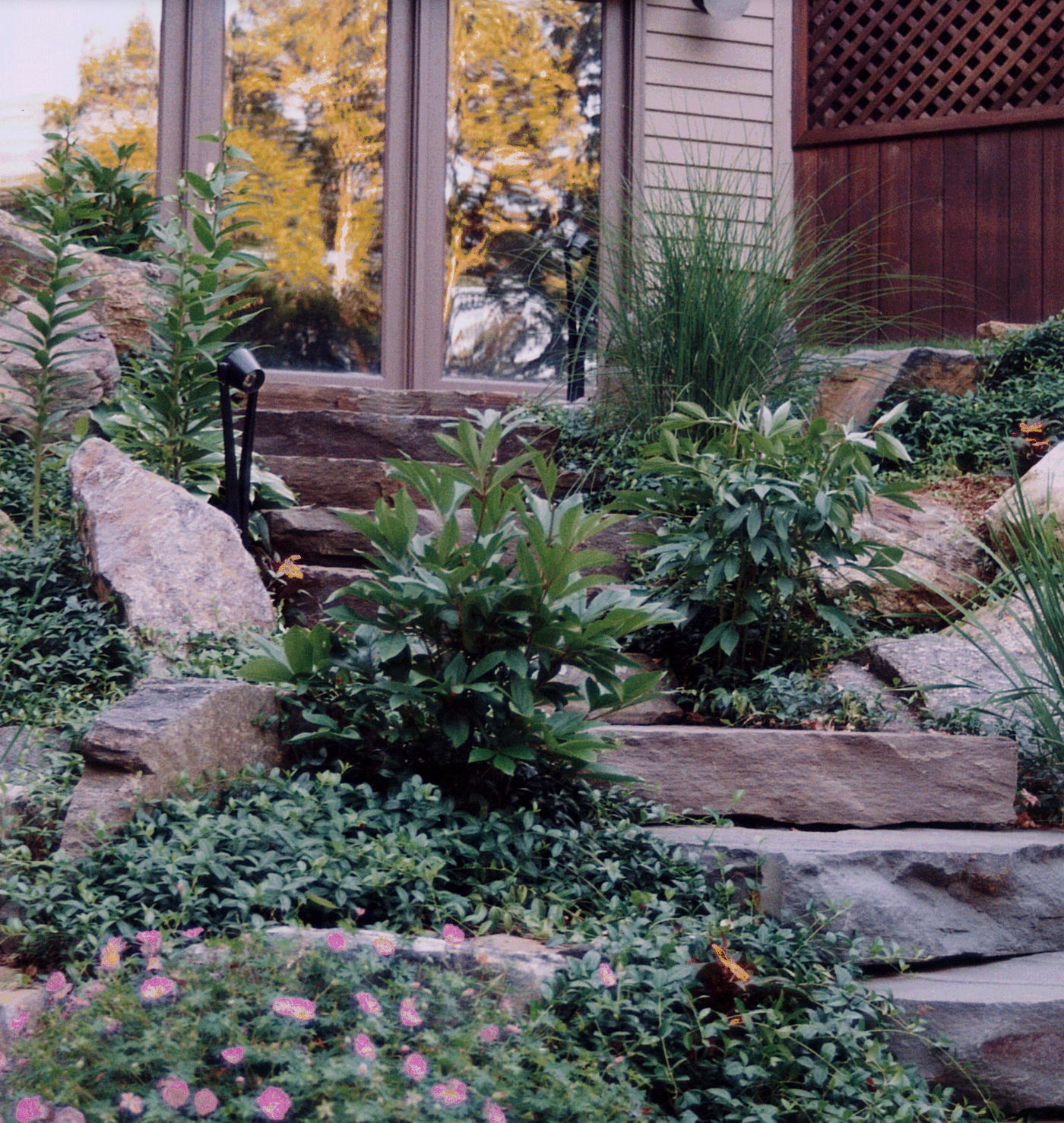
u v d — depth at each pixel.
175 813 1.92
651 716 2.94
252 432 3.35
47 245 3.31
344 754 2.26
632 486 3.76
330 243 5.79
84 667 2.52
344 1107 1.24
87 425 3.46
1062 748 2.67
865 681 3.11
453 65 5.93
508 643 2.13
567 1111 1.41
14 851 1.82
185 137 5.58
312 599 3.23
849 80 6.45
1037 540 2.98
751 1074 1.58
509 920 1.83
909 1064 1.79
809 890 2.04
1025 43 6.13
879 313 6.29
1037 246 6.10
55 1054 1.33
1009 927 2.17
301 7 5.75
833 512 2.96
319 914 1.80
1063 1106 1.85
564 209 6.06
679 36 6.14
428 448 4.31
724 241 4.14
